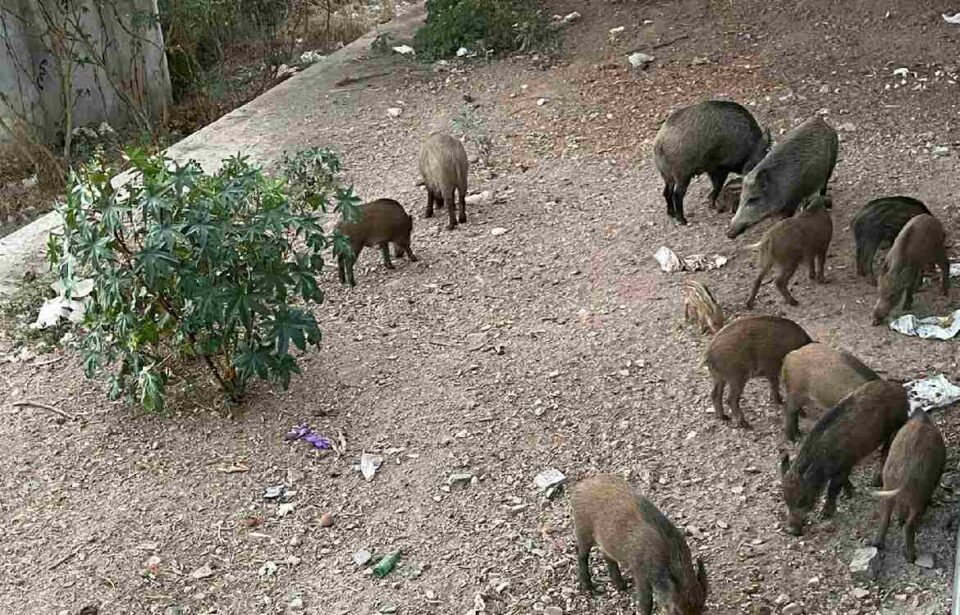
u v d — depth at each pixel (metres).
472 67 11.36
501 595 4.69
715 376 5.54
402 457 5.63
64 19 11.38
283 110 10.72
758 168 7.21
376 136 9.92
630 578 4.71
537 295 7.07
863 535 4.77
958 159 8.34
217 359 6.27
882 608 4.39
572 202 8.30
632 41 11.44
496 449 5.61
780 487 5.14
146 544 5.15
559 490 5.28
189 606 4.79
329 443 5.77
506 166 9.05
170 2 12.93
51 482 5.61
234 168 6.11
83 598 4.84
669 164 7.64
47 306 7.13
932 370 5.84
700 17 11.80
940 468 4.47
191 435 5.91
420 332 6.75
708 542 4.86
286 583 4.89
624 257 7.44
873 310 6.45
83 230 5.56
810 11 11.54
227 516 5.31
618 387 6.02
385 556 4.98
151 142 11.30
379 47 12.26
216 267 5.56
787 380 5.30
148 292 5.71
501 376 6.22
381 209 7.26
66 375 6.54
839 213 7.70
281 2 14.49
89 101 12.22
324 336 6.77
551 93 10.43
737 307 6.68
